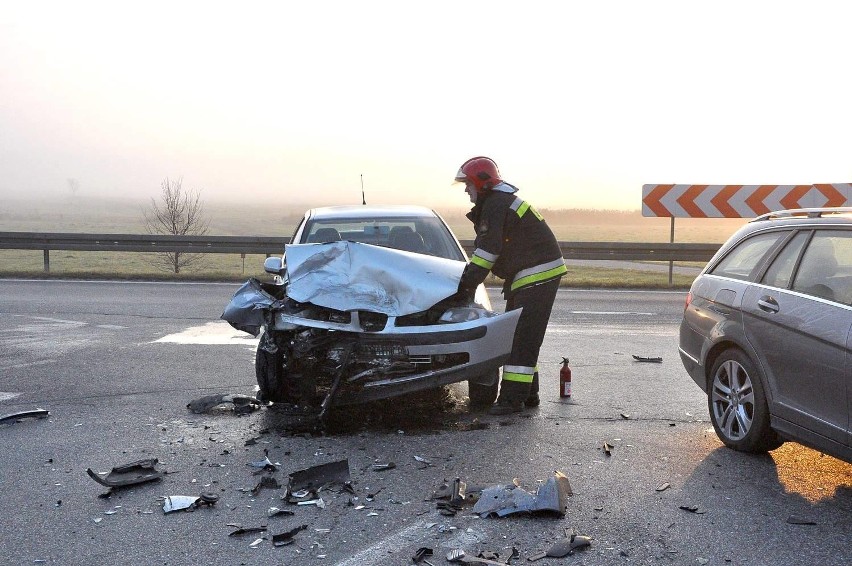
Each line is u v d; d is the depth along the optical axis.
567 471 5.05
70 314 11.64
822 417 4.61
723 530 4.10
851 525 4.17
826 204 16.23
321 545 3.96
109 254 43.62
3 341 9.55
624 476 4.95
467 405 6.80
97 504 4.54
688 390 7.34
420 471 5.08
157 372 7.98
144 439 5.82
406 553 3.86
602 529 4.12
